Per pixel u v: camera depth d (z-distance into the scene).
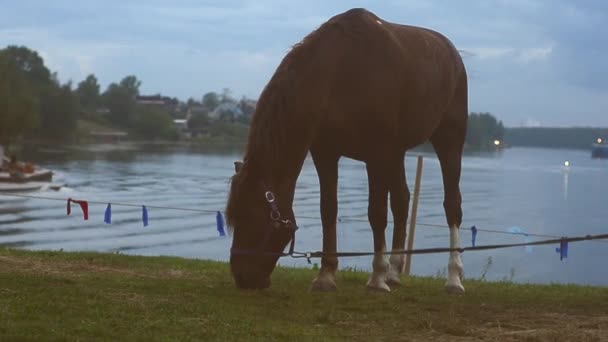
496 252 23.34
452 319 6.21
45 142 128.88
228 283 7.59
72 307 5.92
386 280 7.97
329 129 6.74
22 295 6.25
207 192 45.91
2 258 8.66
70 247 22.61
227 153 119.94
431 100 7.44
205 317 5.84
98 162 81.38
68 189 45.81
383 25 7.05
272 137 6.28
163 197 42.16
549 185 61.34
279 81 6.39
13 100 74.81
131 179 56.69
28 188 43.34
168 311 5.96
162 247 23.25
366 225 28.52
